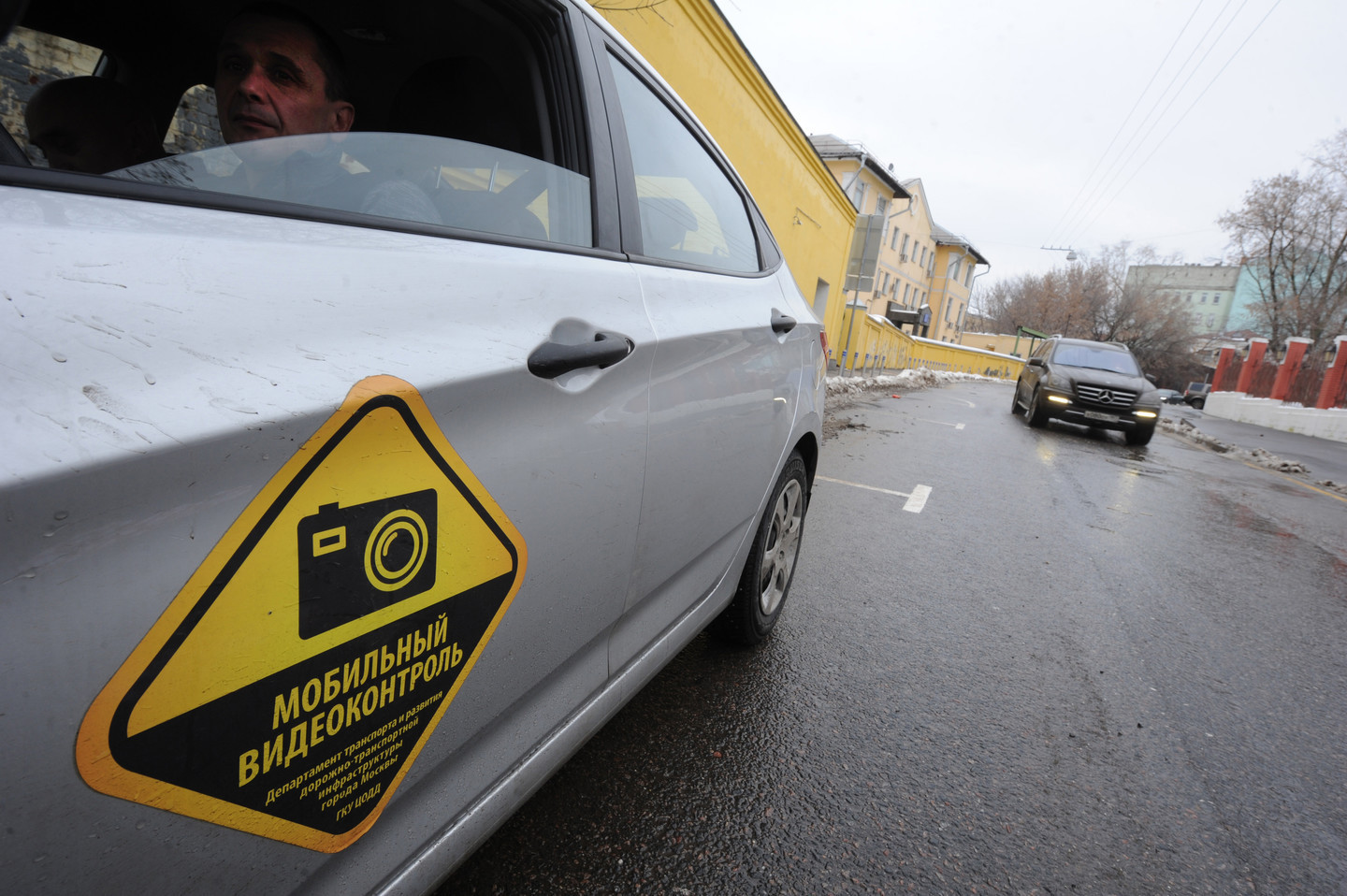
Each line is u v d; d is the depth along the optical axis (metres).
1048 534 4.64
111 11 1.36
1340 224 34.06
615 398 1.25
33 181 0.66
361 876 0.88
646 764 1.85
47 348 0.58
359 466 0.78
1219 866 1.71
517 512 1.03
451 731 0.99
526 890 1.42
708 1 7.22
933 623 2.98
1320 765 2.20
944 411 13.02
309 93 1.37
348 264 0.86
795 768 1.91
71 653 0.55
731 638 2.44
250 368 0.69
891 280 42.84
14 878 0.54
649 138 1.70
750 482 1.99
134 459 0.59
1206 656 2.96
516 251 1.16
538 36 1.40
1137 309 50.62
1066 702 2.43
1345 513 6.71
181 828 0.65
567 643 1.23
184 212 0.75
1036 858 1.68
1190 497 6.66
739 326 1.84
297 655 0.73
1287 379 21.58
